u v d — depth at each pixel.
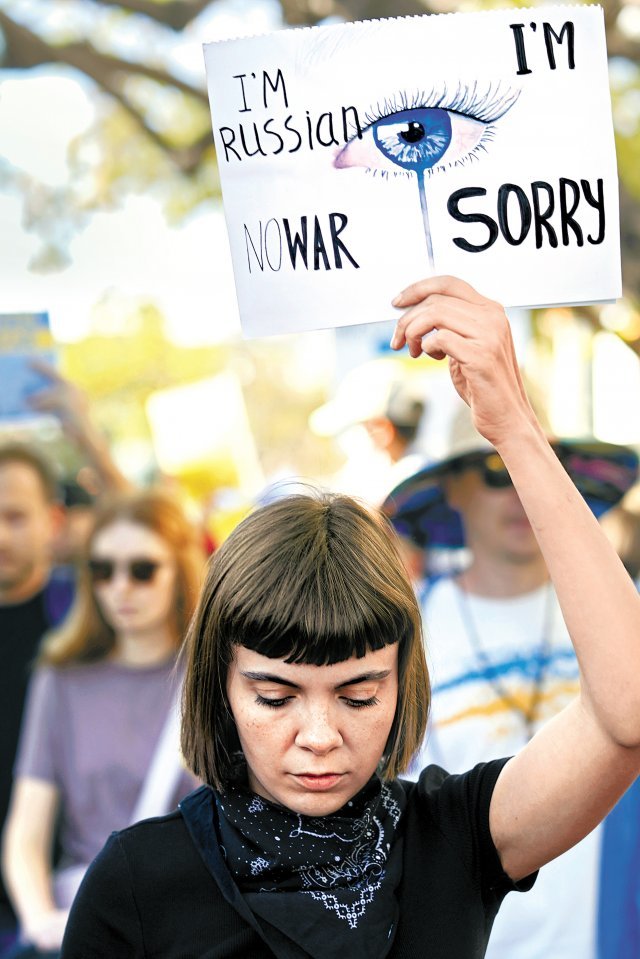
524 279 1.87
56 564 4.75
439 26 1.87
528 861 1.71
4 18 6.24
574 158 1.88
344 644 1.54
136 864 1.69
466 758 4.14
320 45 1.86
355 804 1.71
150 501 4.71
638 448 5.48
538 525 1.59
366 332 4.99
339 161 1.87
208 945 1.64
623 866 4.03
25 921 4.45
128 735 4.57
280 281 1.88
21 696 4.64
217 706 1.69
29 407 5.04
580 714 1.63
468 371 1.60
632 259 6.37
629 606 1.56
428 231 1.87
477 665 4.20
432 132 1.87
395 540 1.76
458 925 1.68
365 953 1.60
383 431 4.84
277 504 1.70
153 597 4.63
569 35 1.87
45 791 4.57
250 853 1.65
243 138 1.88
